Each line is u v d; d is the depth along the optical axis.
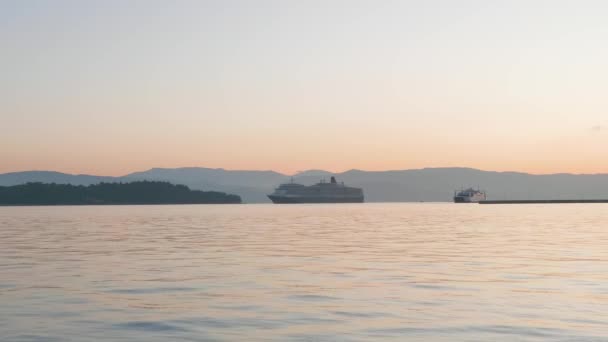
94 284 27.19
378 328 18.28
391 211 193.88
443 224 91.94
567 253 41.41
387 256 40.00
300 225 90.50
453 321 19.17
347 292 24.84
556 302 22.33
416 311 20.80
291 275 30.20
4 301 22.80
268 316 20.05
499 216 131.12
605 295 23.84
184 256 40.25
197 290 25.42
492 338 17.00
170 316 20.05
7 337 17.22
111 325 18.73
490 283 27.23
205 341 16.81
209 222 103.62
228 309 21.22
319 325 18.70
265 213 170.62
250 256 40.16
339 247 47.75
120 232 71.69
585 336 17.12
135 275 30.31
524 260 36.94
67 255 41.12
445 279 28.61
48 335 17.44
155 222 104.25
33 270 32.44
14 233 69.69
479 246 48.12
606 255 39.88
